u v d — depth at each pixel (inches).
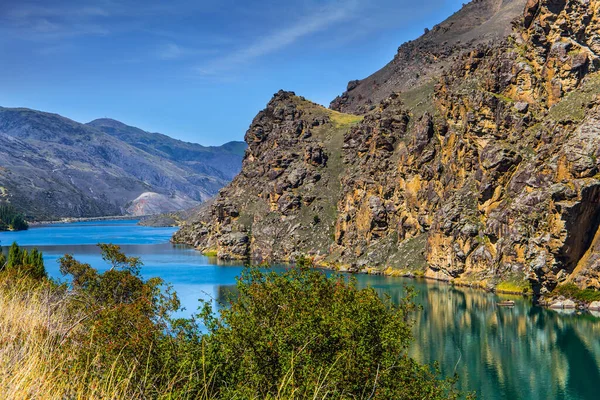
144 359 912.3
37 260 3747.5
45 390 486.6
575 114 5526.6
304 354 1098.7
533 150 5915.4
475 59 7564.0
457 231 6245.1
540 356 3031.5
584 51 6087.6
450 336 3506.4
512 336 3491.6
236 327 1164.5
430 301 4891.7
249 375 1006.4
